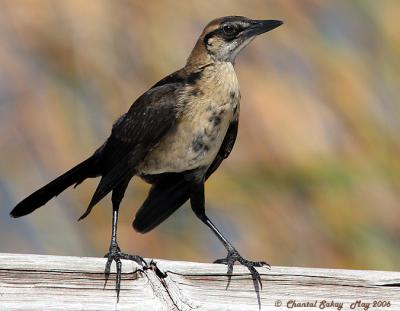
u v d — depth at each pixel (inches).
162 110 408.8
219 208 466.6
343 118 471.2
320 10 493.0
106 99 489.1
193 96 410.9
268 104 465.1
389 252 465.1
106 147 419.5
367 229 465.7
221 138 415.8
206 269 327.6
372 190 466.6
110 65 492.1
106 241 486.0
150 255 477.4
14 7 498.3
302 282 333.7
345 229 464.1
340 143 471.2
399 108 477.1
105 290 317.4
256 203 466.3
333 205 464.4
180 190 427.8
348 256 462.9
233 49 422.0
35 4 497.0
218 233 420.2
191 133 410.6
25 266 312.7
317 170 462.6
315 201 465.1
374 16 492.1
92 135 488.4
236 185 466.6
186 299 323.9
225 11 491.5
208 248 478.3
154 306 320.2
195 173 421.4
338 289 334.0
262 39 479.8
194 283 326.3
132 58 493.0
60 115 487.8
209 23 427.2
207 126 410.9
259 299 329.7
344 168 465.1
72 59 493.7
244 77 471.2
